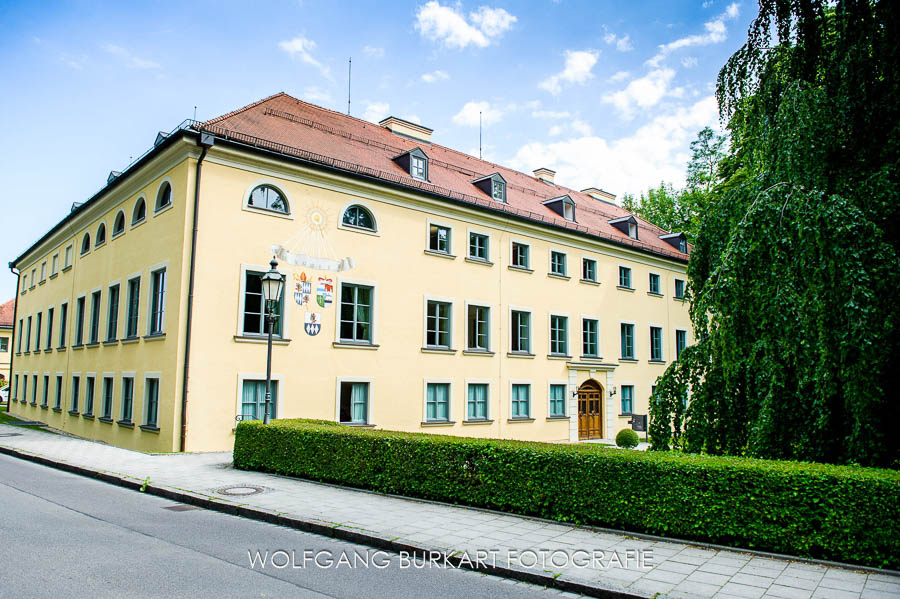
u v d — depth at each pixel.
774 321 8.98
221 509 9.51
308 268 17.80
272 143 17.42
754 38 10.36
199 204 16.09
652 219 45.41
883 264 8.16
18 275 34.28
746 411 9.72
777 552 7.07
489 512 9.05
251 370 16.55
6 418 28.55
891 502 6.61
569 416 25.30
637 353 28.89
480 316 22.69
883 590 5.89
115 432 18.66
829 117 9.38
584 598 5.92
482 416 22.31
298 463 12.02
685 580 6.15
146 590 5.60
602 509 8.16
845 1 8.91
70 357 23.52
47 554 6.65
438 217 21.42
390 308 19.62
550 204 27.00
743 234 9.49
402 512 9.02
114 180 19.77
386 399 19.22
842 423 8.52
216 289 16.16
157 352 16.52
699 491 7.57
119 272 19.81
